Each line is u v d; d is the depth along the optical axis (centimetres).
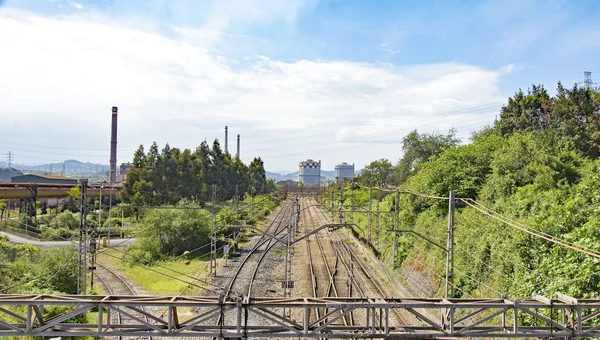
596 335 1363
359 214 6475
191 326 1362
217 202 7406
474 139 4869
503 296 1481
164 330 1351
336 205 7919
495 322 2184
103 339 2134
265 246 4953
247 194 8881
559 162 2927
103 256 4347
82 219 2270
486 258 2527
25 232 5234
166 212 4534
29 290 2680
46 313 2255
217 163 7900
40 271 2953
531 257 2148
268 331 1408
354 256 4509
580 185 2169
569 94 4012
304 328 1380
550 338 1373
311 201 11662
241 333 1370
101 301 1336
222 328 1378
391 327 1436
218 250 4597
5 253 3441
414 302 1391
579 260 1805
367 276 3644
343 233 6278
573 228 1975
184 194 6756
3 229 5375
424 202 3981
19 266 3061
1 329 1344
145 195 6150
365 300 1423
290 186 14000
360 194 7862
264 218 7369
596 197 2014
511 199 2825
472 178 3556
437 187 3722
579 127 3678
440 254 2992
